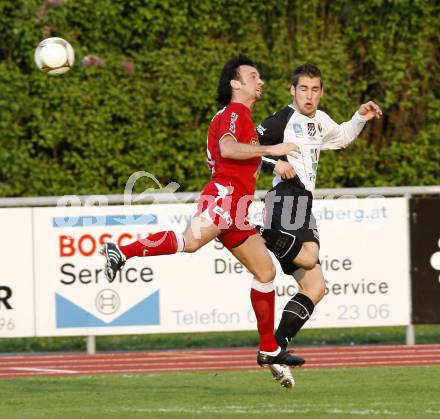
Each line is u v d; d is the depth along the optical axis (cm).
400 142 6112
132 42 5894
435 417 2617
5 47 5781
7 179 5712
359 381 3362
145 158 5800
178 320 4394
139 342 4869
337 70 5972
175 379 3522
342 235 4419
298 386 3266
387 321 4447
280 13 6031
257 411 2736
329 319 4419
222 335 5059
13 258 4362
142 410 2789
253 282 2950
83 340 4966
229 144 2764
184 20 5853
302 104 3116
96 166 5769
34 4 5678
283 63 5969
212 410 2766
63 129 5719
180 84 5803
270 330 2947
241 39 5984
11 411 2834
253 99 2895
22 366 4062
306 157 3116
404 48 6053
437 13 6075
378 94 6125
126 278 4381
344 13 6116
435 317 4462
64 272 4372
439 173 6038
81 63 5738
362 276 4431
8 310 4362
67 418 2683
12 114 5691
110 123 5816
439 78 6147
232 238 2872
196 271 4384
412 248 4453
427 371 3597
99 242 4369
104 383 3444
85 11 5803
